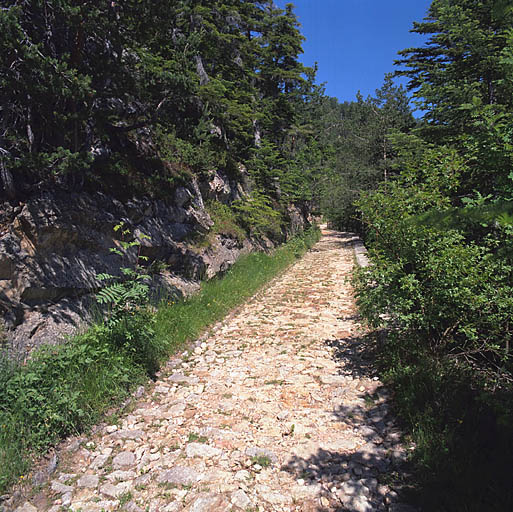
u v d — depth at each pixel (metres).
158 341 5.48
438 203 4.55
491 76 7.89
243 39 17.98
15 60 4.86
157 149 9.45
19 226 5.04
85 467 3.33
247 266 11.91
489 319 3.96
